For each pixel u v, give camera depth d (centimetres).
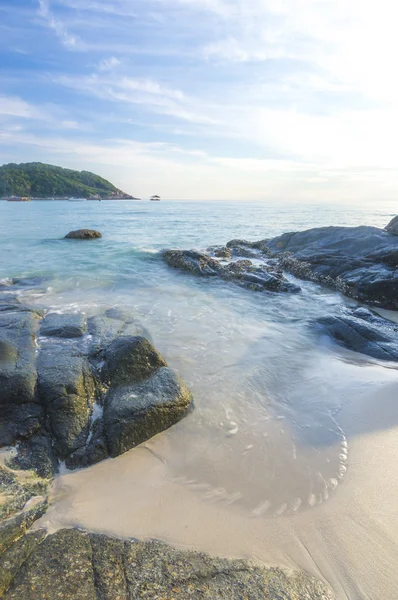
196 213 5750
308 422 537
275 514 374
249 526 360
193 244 2302
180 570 300
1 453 437
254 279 1327
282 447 482
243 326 927
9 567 291
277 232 2980
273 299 1173
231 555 325
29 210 5853
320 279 1373
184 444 488
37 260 1684
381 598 292
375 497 394
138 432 489
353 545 338
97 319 816
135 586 281
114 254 1850
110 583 282
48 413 491
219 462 454
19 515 349
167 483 420
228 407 572
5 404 491
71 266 1560
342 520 365
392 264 1291
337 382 656
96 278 1360
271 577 302
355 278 1233
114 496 399
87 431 484
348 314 1009
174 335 840
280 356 761
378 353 763
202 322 939
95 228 3094
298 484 416
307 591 292
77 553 311
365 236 1541
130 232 2886
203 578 294
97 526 355
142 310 1005
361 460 454
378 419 541
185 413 548
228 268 1498
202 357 738
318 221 4075
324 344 830
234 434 508
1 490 374
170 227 3322
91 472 436
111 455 464
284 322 969
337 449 476
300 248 1755
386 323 917
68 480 421
